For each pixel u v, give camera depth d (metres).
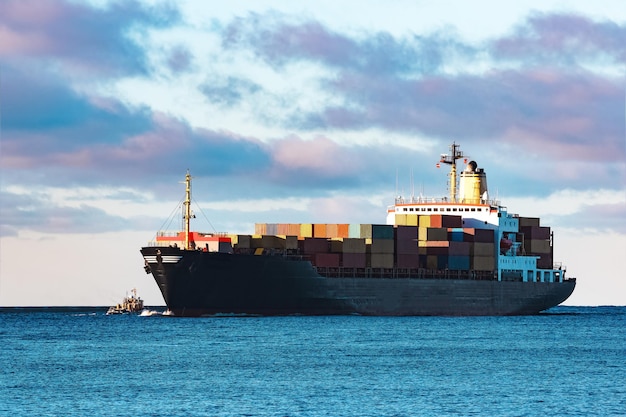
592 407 146.88
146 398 152.75
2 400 151.12
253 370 181.62
